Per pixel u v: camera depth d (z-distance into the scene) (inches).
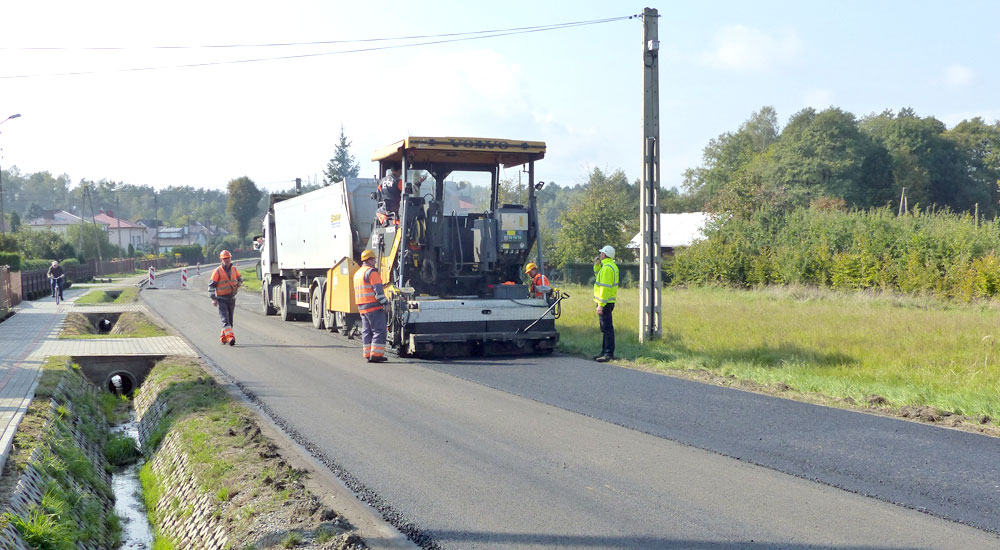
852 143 2623.0
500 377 462.9
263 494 238.4
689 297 1167.0
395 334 546.6
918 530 201.5
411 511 223.3
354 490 244.8
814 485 242.4
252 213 5059.1
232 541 211.6
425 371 490.3
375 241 609.6
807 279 1326.3
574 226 2176.4
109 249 3147.1
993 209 3031.5
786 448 288.4
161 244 5910.4
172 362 525.0
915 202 2677.2
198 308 1139.3
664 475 255.6
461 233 574.6
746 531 202.1
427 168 583.2
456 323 541.6
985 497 228.1
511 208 574.9
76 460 313.3
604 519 213.8
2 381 431.5
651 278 614.2
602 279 532.1
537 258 580.7
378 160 605.0
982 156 3169.3
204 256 4557.1
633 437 309.1
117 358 553.3
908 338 602.2
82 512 269.7
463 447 296.7
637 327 709.3
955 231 1172.5
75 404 419.5
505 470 264.7
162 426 373.1
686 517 214.1
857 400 377.1
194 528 244.4
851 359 505.0
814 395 395.9
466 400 391.5
